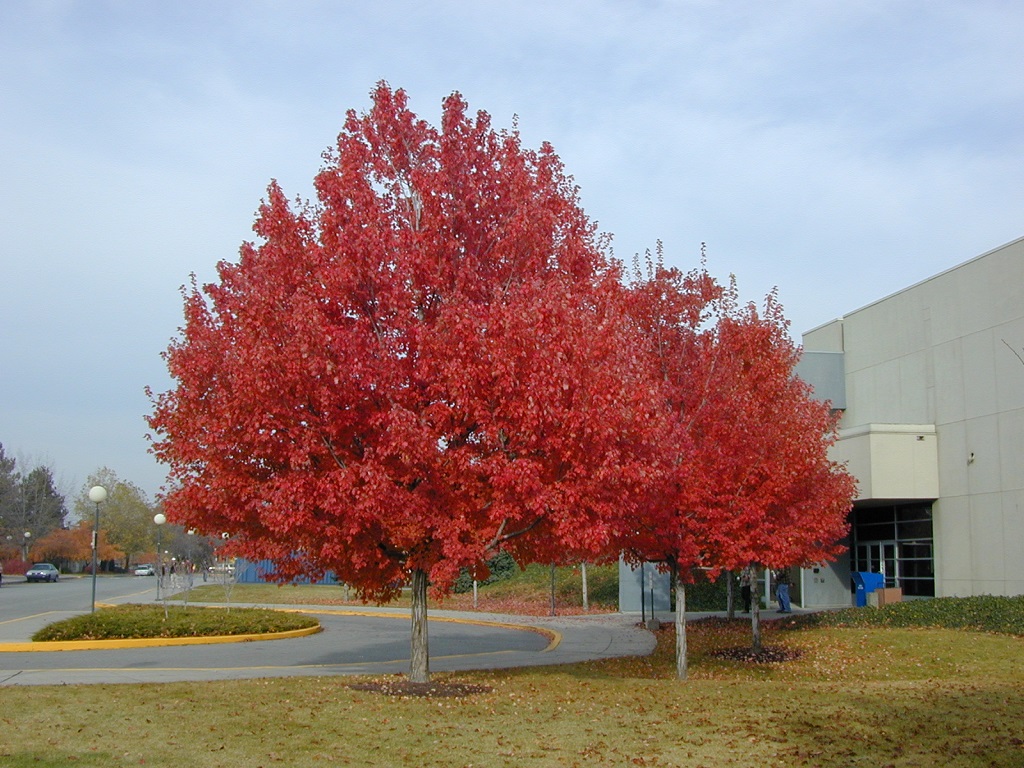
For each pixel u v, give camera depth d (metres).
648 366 14.89
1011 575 24.88
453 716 10.99
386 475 11.23
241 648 22.08
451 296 12.29
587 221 13.95
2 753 8.50
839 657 18.91
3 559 78.00
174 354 12.72
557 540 12.70
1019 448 24.81
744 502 15.90
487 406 11.64
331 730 10.05
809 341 35.25
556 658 19.62
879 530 31.11
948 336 27.77
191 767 8.30
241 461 12.13
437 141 13.38
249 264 12.68
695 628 26.30
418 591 13.72
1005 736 9.84
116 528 92.12
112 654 20.16
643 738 9.91
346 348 11.34
